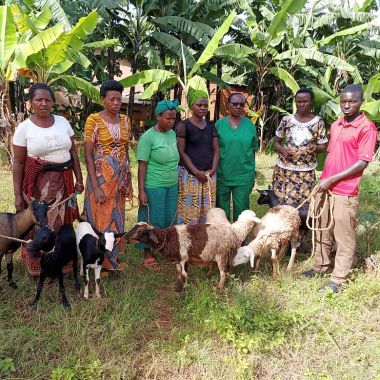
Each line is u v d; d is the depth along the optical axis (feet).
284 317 11.96
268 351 11.03
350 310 12.98
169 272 15.92
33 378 9.60
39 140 12.49
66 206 13.84
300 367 10.52
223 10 41.93
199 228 13.98
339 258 14.32
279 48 47.16
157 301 13.78
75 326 11.61
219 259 14.05
